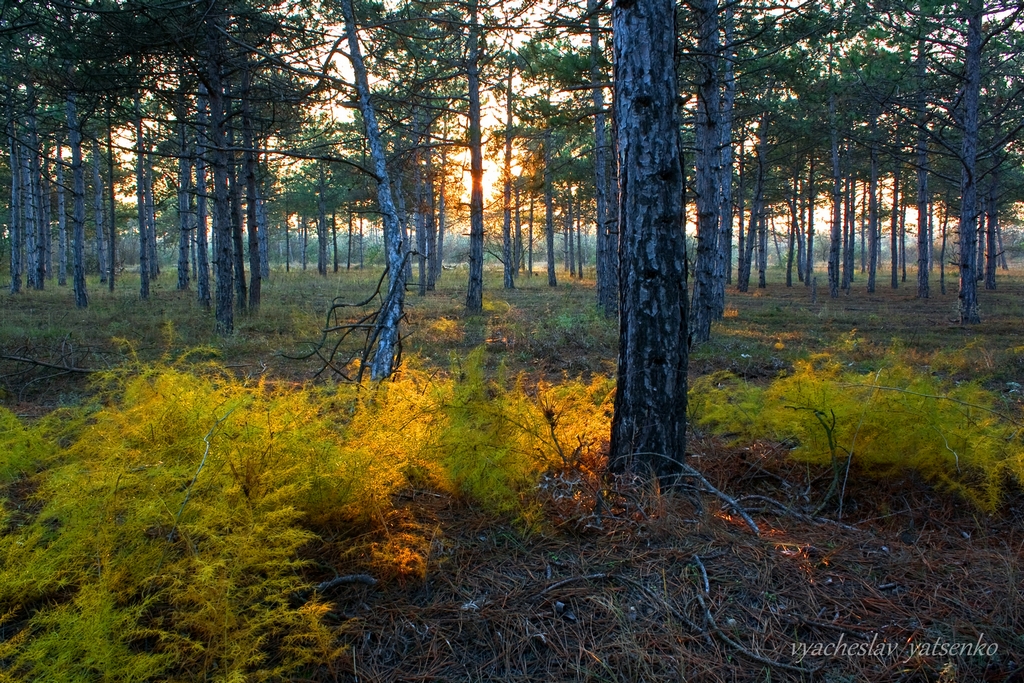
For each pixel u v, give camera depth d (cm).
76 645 166
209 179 1501
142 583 191
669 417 304
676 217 299
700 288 985
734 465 350
